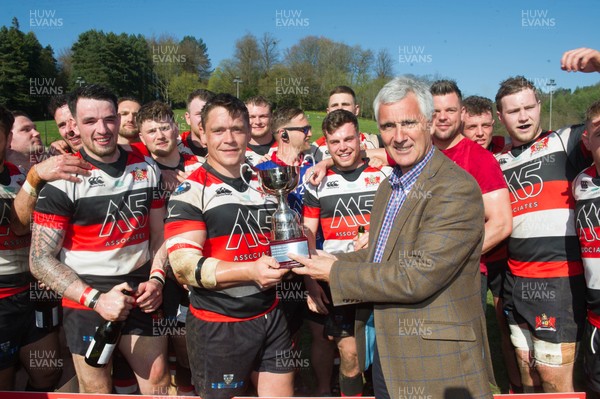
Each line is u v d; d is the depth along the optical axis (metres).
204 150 4.68
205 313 2.48
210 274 2.20
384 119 2.02
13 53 20.48
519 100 3.10
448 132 3.22
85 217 2.67
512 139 3.32
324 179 3.38
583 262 2.80
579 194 2.76
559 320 3.01
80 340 2.71
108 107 2.67
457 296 1.94
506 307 3.39
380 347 2.02
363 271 1.94
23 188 2.71
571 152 3.00
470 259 1.95
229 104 2.37
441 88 3.22
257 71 22.70
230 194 2.43
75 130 3.75
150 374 2.86
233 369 2.49
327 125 3.27
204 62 31.17
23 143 4.01
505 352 3.70
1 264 2.95
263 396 2.61
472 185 1.89
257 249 2.49
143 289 2.64
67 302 2.76
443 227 1.84
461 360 1.89
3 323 2.98
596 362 2.73
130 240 2.82
